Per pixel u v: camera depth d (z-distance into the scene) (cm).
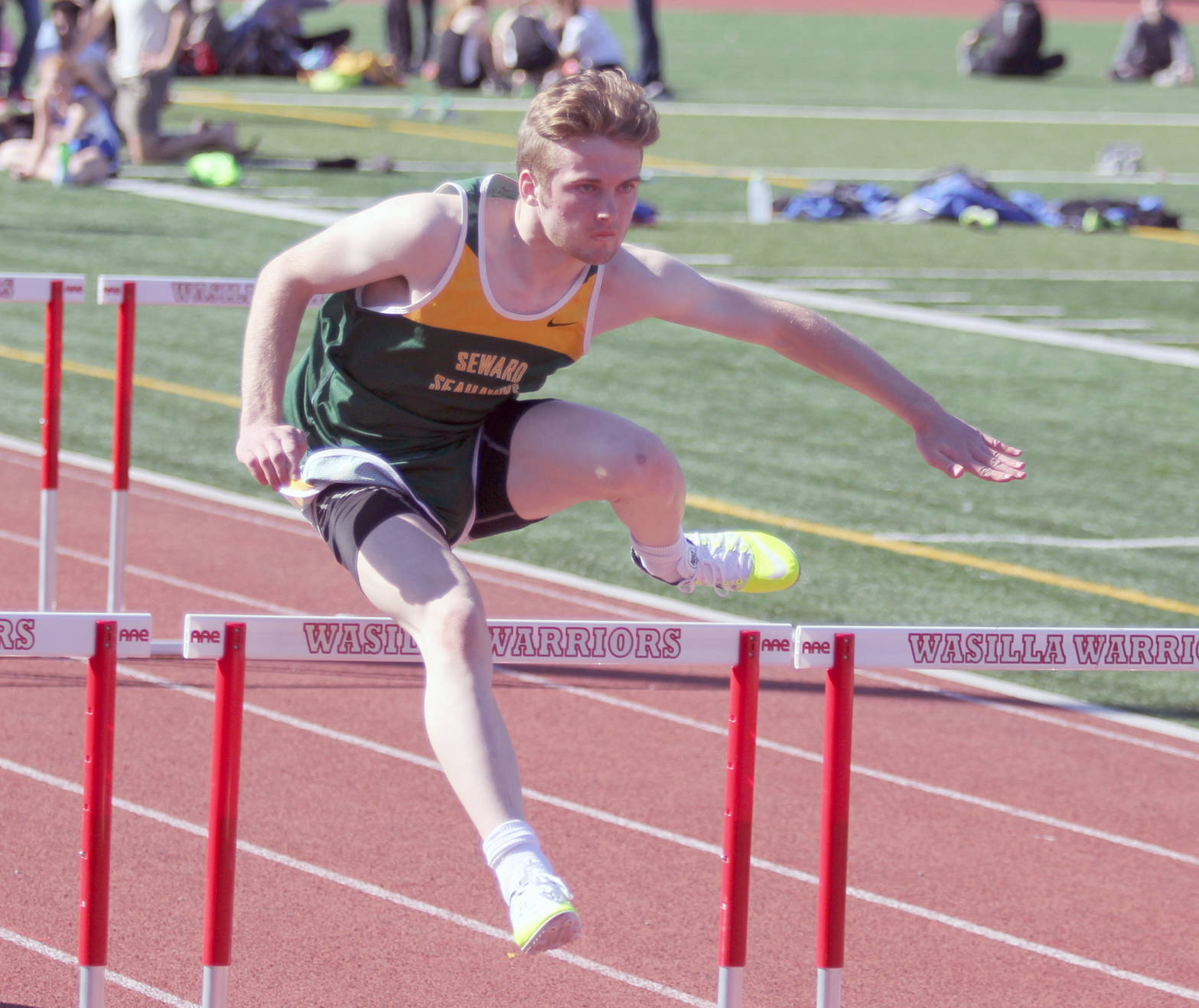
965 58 7012
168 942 816
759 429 2028
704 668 1284
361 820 977
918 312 2748
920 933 882
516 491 677
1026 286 3044
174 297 1202
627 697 1209
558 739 1122
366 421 659
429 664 575
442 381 646
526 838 548
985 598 1477
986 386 2294
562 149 588
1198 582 1555
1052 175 4403
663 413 2066
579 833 978
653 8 5416
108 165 3362
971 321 2703
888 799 1058
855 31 8681
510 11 5522
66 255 2631
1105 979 843
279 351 609
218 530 1546
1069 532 1697
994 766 1123
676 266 666
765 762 1105
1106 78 7188
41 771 1012
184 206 3178
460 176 3744
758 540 746
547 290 631
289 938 830
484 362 643
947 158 4588
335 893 883
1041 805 1063
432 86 5634
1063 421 2139
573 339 648
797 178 4106
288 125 4422
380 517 621
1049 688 1284
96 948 595
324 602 1372
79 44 3338
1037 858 986
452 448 672
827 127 5094
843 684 612
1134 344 2605
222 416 1941
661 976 814
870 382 682
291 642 585
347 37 5803
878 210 3766
